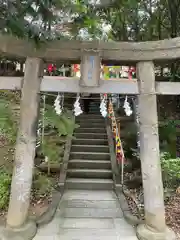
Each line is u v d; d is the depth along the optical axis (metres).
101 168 6.13
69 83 3.58
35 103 3.57
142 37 9.06
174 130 6.42
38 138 5.32
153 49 3.54
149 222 3.39
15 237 3.25
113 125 7.32
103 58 3.56
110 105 8.23
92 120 8.38
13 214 3.38
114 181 5.47
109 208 4.45
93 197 4.95
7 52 3.51
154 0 8.16
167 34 8.63
